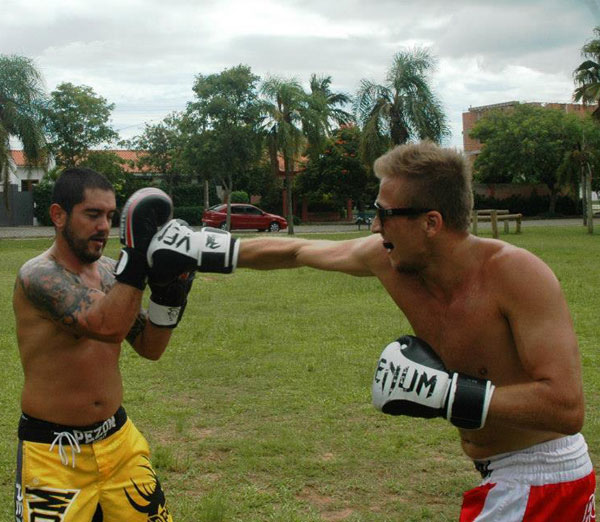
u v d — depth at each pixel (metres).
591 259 16.69
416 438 4.85
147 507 2.66
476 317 2.12
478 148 59.41
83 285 2.55
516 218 27.27
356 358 7.08
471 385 1.96
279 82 28.17
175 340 7.91
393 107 27.78
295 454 4.57
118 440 2.62
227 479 4.21
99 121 30.67
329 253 2.55
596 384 6.05
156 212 2.34
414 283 2.28
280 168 40.28
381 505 3.88
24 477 2.53
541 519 2.13
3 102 25.97
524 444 2.16
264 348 7.52
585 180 33.22
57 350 2.51
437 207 2.06
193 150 28.36
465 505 2.27
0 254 19.50
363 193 39.78
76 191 2.50
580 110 58.34
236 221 32.25
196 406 5.61
